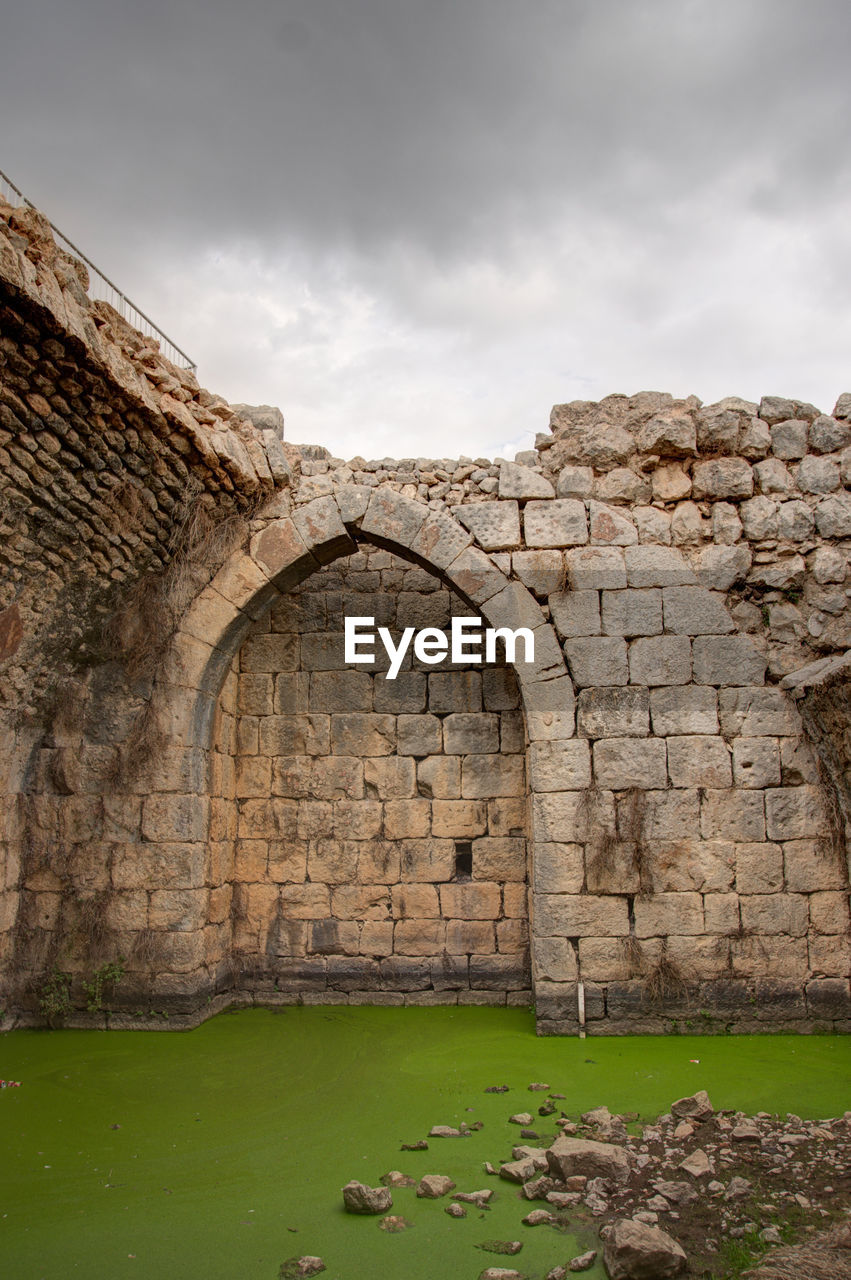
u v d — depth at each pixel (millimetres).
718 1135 5035
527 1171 4586
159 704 8086
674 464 8328
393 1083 6164
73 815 7949
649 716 7789
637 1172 4586
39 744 8086
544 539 8164
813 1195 4258
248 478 8070
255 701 9195
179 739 8055
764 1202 4199
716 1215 4086
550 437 8523
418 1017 8008
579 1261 3736
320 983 8625
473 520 8258
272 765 9070
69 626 7777
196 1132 5309
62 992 7645
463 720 9008
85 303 6242
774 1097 5707
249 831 8977
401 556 8633
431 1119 5484
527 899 8617
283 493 8523
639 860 7512
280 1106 5738
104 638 8055
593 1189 4391
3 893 7570
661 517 8188
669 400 8445
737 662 7867
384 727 9055
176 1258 3850
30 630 7375
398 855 8805
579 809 7648
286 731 9125
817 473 8203
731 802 7617
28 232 5730
